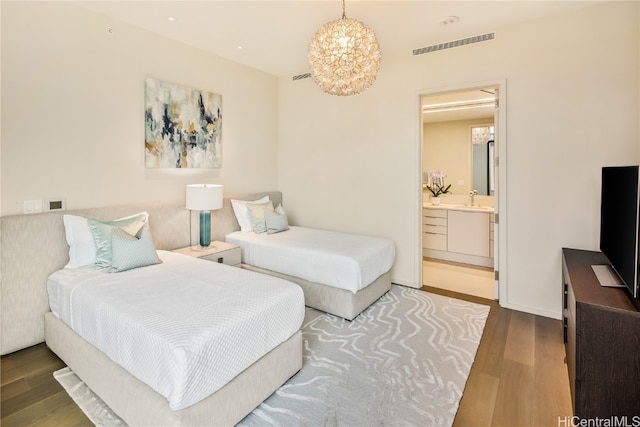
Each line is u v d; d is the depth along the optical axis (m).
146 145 3.32
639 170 1.56
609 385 1.55
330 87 2.54
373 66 2.41
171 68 3.51
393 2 2.70
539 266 3.09
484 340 2.64
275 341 1.95
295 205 4.89
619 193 1.91
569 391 2.01
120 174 3.14
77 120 2.82
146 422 1.55
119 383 1.69
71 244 2.64
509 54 3.12
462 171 5.48
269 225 4.08
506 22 3.06
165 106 3.45
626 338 1.51
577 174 2.87
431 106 4.77
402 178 3.87
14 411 1.83
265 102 4.74
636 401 1.50
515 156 3.14
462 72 3.38
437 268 4.71
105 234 2.64
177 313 1.75
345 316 2.99
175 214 3.55
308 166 4.70
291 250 3.33
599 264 2.39
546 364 2.29
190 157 3.73
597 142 2.78
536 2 2.70
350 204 4.33
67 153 2.77
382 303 3.38
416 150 3.74
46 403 1.89
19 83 2.48
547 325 2.89
